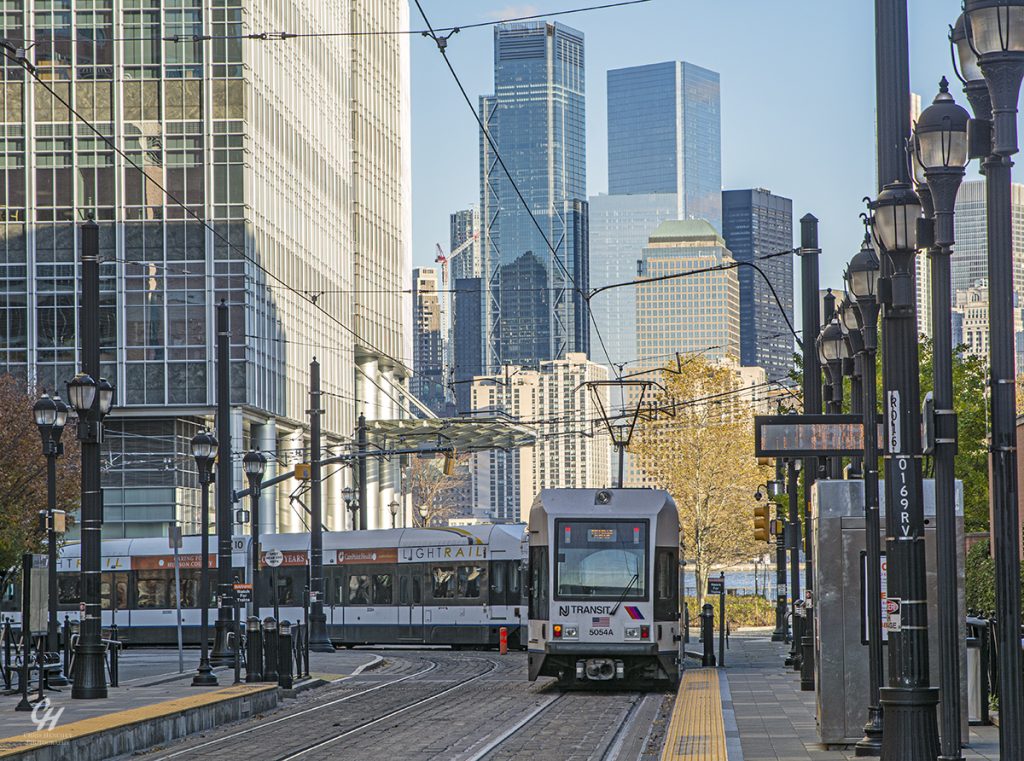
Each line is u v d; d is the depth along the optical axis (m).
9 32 106.94
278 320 114.69
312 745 28.50
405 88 167.38
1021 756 16.72
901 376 20.02
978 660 28.39
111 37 106.56
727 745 26.20
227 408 47.59
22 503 81.38
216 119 106.50
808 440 29.33
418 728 31.97
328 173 131.75
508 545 72.62
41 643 39.53
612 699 40.47
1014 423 17.06
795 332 47.38
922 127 19.14
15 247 106.19
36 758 23.58
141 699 36.56
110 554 82.88
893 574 19.89
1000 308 17.23
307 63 124.88
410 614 74.50
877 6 20.94
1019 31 17.17
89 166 106.38
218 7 106.38
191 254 106.19
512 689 44.72
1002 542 16.91
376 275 153.00
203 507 47.81
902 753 19.16
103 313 105.94
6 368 105.44
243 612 79.06
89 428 37.16
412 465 187.00
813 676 40.53
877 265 25.83
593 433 84.62
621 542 42.69
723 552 113.19
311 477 69.81
